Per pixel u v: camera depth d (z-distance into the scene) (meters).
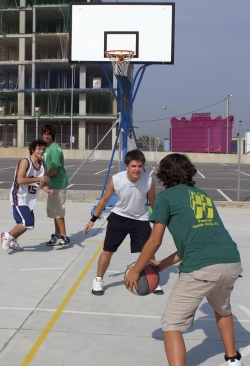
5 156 43.75
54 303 5.21
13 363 3.78
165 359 3.91
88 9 11.40
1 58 54.66
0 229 9.31
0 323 4.61
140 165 5.14
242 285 5.97
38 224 9.96
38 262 6.95
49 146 7.48
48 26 52.56
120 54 11.27
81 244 8.17
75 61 11.44
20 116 49.44
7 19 51.72
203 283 3.24
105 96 51.00
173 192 3.45
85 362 3.83
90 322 4.68
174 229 3.38
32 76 49.50
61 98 52.38
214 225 3.38
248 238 8.82
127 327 4.57
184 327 3.31
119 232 5.43
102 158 42.31
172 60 11.33
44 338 4.27
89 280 6.09
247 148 43.25
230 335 3.61
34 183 7.06
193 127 45.41
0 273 6.37
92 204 12.88
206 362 3.88
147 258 3.46
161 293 5.59
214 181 22.11
